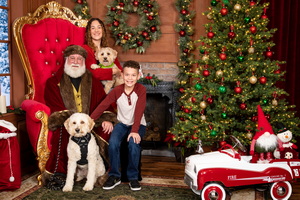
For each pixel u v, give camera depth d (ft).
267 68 11.32
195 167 9.04
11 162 10.12
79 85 11.48
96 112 10.73
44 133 10.66
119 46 16.24
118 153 10.48
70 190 10.18
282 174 9.19
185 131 12.26
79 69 11.21
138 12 15.44
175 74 15.97
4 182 10.11
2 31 12.63
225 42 11.75
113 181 10.46
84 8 15.72
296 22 14.06
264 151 9.09
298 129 11.74
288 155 9.41
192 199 9.67
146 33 15.35
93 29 13.42
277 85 14.37
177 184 10.97
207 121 11.91
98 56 12.94
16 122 11.83
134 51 16.15
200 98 11.63
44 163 10.82
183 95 13.98
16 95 13.25
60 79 11.28
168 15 15.69
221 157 9.34
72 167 10.18
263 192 10.12
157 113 15.96
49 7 13.14
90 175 10.24
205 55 11.89
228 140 11.93
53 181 10.61
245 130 11.77
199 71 12.47
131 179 10.45
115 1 15.51
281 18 13.93
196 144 11.96
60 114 10.50
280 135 9.36
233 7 11.68
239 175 8.93
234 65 11.87
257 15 11.39
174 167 13.03
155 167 13.01
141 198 9.71
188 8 15.23
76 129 9.59
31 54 12.10
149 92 14.57
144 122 11.16
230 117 12.27
